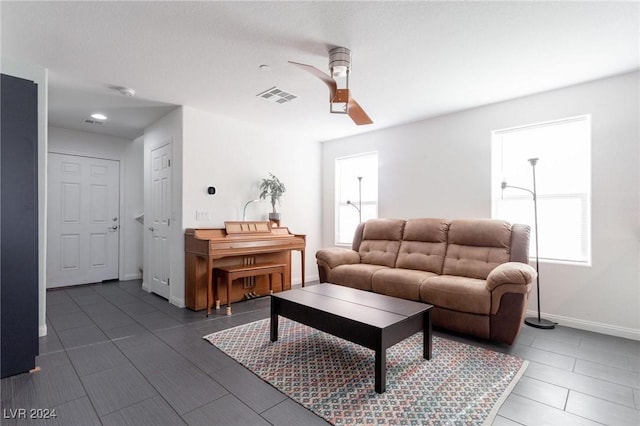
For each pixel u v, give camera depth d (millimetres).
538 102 3242
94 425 1572
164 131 3990
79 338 2682
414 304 2346
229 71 2760
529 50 2385
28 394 1830
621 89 2809
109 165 5078
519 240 3045
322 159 5410
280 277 4434
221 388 1919
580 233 3102
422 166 4125
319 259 3932
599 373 2113
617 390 1902
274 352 2424
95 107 3676
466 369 2158
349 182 5137
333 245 5203
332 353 2412
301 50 2400
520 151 3471
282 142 4746
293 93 3256
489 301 2586
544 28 2100
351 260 3975
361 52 2428
